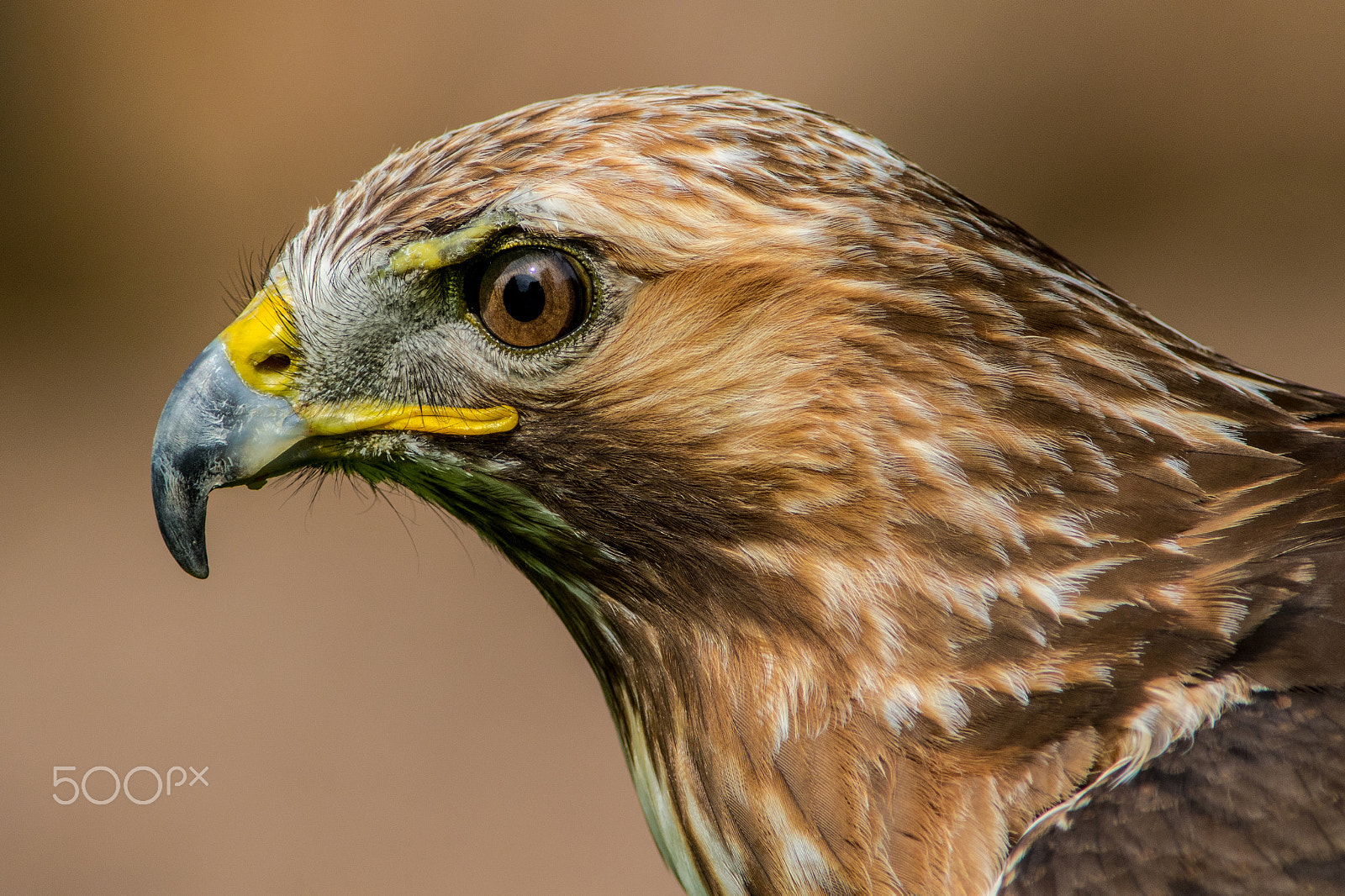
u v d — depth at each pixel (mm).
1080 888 2066
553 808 3279
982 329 2092
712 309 2094
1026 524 2090
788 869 2094
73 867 3164
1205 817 2066
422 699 3627
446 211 2100
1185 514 2090
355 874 3125
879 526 2092
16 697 3676
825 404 2092
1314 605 2080
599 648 2121
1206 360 2105
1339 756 2068
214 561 4172
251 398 2109
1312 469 2092
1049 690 2084
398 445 2105
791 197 2094
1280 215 4738
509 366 2100
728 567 2100
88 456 4492
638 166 2094
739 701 2100
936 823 2086
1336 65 4848
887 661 2090
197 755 3461
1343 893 2061
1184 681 2080
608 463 2100
